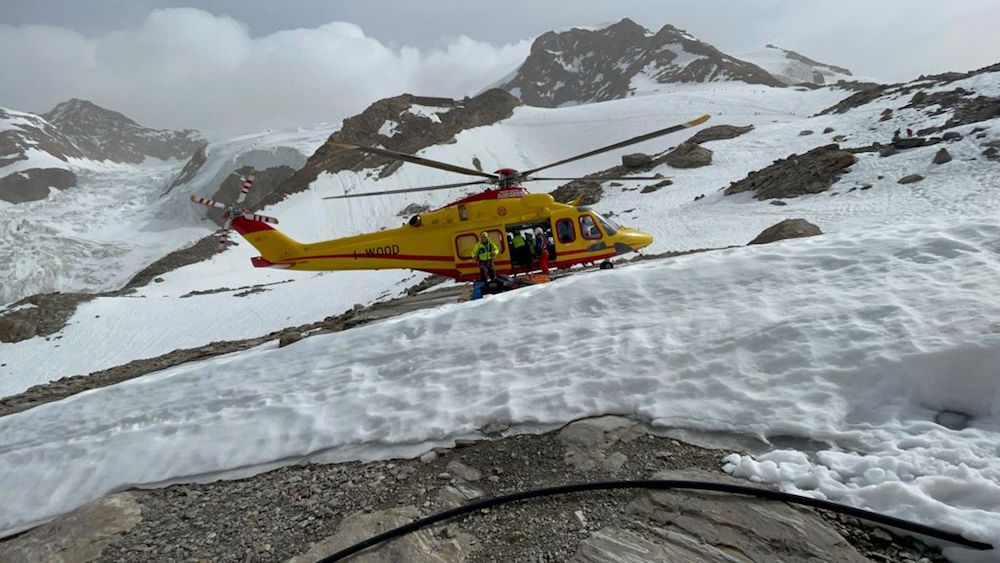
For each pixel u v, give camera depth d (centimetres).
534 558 379
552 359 654
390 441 580
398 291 3756
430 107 14725
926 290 566
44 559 483
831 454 415
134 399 811
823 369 504
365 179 11506
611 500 426
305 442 614
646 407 530
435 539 415
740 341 578
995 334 451
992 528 313
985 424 411
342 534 445
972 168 2869
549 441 521
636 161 6425
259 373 802
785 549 346
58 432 758
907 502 351
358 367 750
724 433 475
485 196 1423
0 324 4269
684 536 372
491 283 1271
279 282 5731
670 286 754
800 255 740
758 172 4225
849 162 3556
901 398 455
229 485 568
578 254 1421
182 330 4188
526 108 15675
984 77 4962
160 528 508
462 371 679
